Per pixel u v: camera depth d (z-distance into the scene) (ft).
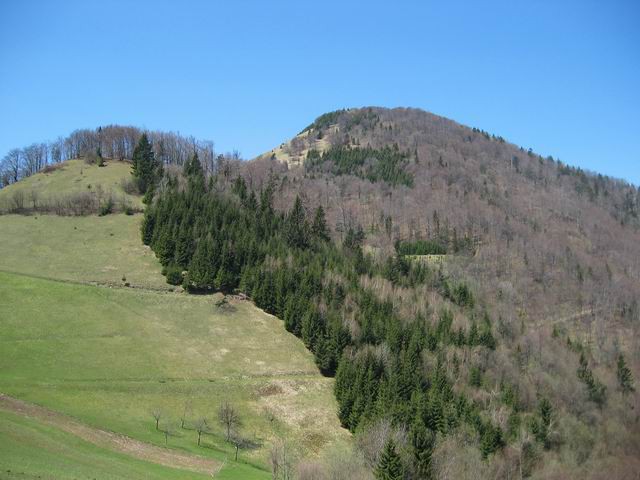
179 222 610.65
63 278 514.27
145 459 293.43
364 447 341.00
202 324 489.67
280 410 404.77
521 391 483.10
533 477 383.45
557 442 432.66
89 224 636.89
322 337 476.13
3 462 217.77
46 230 613.93
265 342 485.97
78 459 255.50
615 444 467.52
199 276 536.83
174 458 305.94
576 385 520.42
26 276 498.69
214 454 328.29
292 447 364.99
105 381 384.27
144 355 428.15
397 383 423.23
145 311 486.79
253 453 347.56
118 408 357.82
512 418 427.33
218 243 579.07
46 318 444.14
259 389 422.00
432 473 324.39
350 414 400.06
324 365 459.73
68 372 384.27
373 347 476.54
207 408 386.32
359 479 304.50
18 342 406.00
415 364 458.50
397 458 293.84
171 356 436.35
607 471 421.59
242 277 552.41
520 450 384.68
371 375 427.33
